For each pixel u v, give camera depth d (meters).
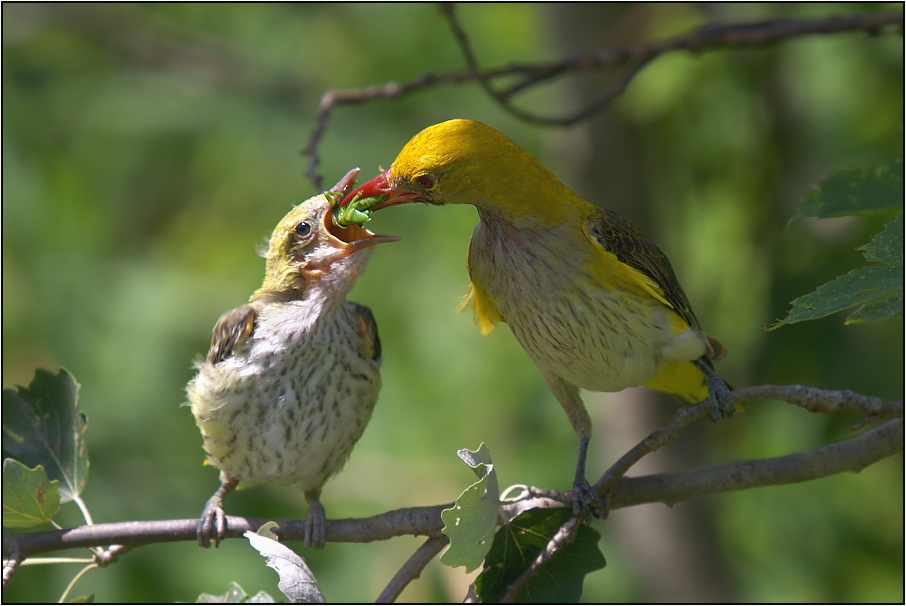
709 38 9.05
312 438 7.65
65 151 14.90
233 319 7.67
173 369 13.35
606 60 9.32
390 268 13.99
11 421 7.13
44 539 6.85
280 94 15.16
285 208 14.36
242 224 14.64
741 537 12.89
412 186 7.32
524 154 7.42
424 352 13.70
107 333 13.53
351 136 14.58
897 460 12.09
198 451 12.91
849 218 10.59
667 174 13.09
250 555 11.62
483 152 7.22
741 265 12.03
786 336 10.85
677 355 7.59
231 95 15.23
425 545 6.71
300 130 14.73
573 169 12.99
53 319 13.53
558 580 6.45
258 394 7.55
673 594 12.58
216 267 14.40
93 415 12.73
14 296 13.49
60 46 15.52
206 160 14.95
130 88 15.26
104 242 14.46
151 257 14.48
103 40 15.48
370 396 7.85
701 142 12.74
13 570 6.63
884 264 5.23
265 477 7.80
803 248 11.02
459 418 13.48
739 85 12.32
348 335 7.75
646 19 12.68
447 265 13.88
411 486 13.05
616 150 12.71
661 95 12.34
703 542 12.77
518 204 7.29
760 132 12.26
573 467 12.74
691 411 6.75
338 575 11.77
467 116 14.77
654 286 7.41
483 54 14.94
